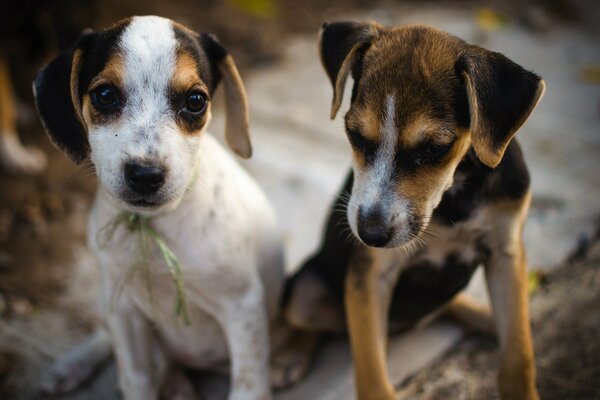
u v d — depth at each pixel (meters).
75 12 0.98
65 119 0.61
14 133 1.01
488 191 0.62
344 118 0.61
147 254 0.62
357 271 0.64
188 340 0.69
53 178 0.96
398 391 0.71
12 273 0.83
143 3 1.32
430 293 0.68
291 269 0.84
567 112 1.10
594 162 0.97
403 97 0.58
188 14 1.34
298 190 0.94
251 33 1.33
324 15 1.42
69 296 0.81
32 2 0.93
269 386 0.67
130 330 0.67
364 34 0.62
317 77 1.20
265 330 0.66
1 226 0.88
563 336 0.74
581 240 0.84
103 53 0.59
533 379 0.65
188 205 0.62
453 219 0.62
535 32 1.38
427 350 0.73
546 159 0.97
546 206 0.89
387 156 0.58
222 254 0.63
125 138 0.58
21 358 0.74
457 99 0.58
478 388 0.71
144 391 0.67
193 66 0.60
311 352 0.73
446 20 1.39
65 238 0.88
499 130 0.57
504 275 0.65
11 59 1.13
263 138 1.04
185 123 0.60
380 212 0.57
